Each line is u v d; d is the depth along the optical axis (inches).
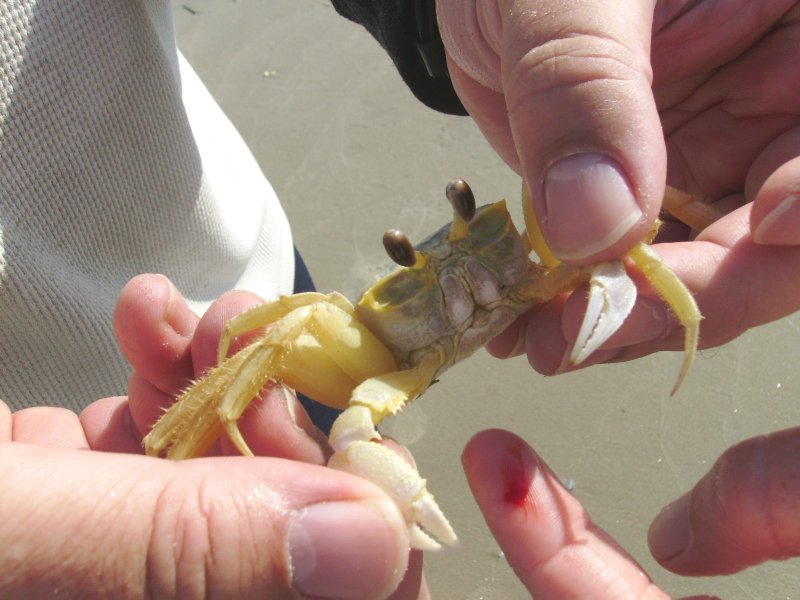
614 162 4.6
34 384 6.7
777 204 4.9
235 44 15.4
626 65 4.7
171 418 6.0
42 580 3.8
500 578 8.4
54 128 6.4
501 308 6.6
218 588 4.1
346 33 15.2
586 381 9.7
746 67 7.0
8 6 6.1
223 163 8.8
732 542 5.9
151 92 7.1
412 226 11.9
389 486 4.9
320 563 4.1
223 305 6.5
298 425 6.1
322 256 11.8
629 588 5.0
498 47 6.7
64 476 3.9
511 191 11.9
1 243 6.1
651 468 8.8
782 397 9.0
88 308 6.8
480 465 5.5
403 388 5.9
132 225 7.2
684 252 5.4
